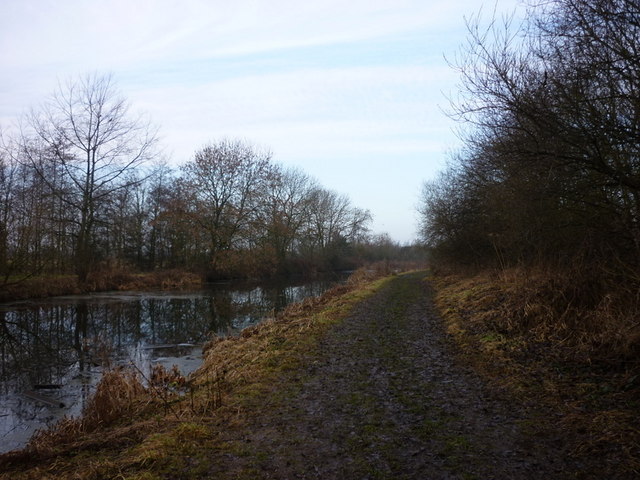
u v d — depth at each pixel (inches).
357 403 244.7
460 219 921.5
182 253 1686.8
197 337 614.9
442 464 168.7
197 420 224.4
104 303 985.5
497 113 309.1
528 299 402.0
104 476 168.9
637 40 254.5
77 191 1198.3
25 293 1026.7
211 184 1530.5
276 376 303.6
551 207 387.2
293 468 170.1
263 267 1761.8
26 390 376.5
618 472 153.1
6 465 203.0
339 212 2581.2
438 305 670.5
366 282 1186.0
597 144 272.7
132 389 301.9
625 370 248.4
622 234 331.9
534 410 218.7
